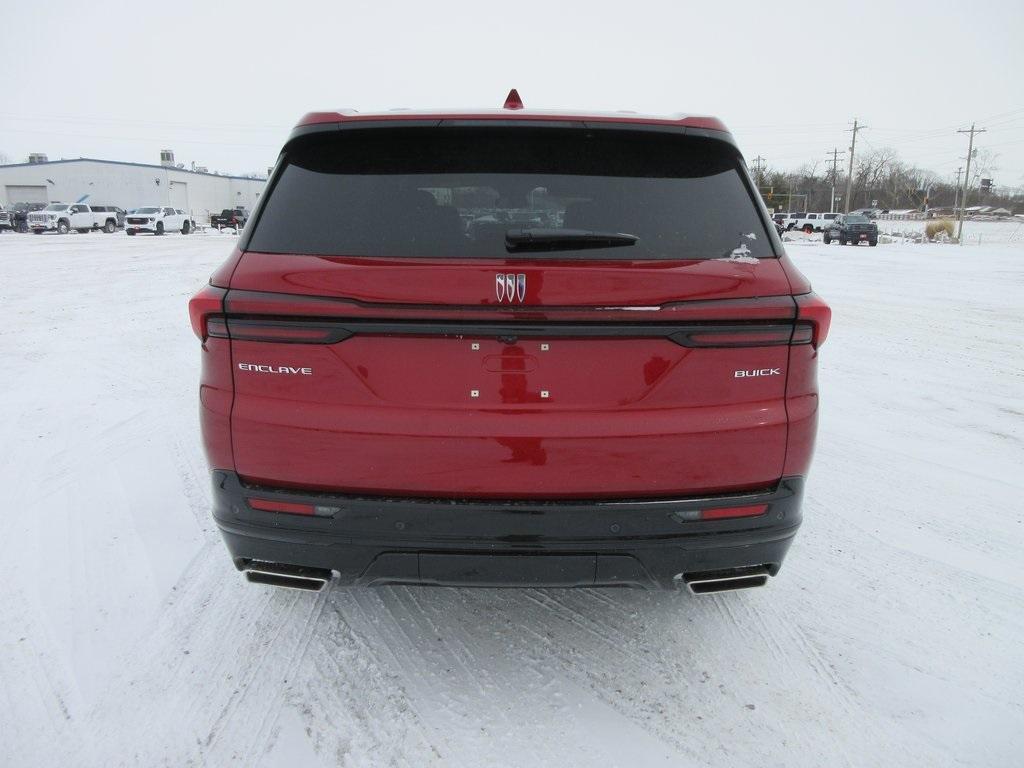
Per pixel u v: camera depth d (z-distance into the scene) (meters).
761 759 2.12
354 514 2.08
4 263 18.39
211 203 73.44
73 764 2.08
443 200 2.16
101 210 42.47
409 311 1.96
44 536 3.42
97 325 9.11
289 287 2.01
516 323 1.97
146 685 2.41
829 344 8.48
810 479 4.26
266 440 2.09
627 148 2.30
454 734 2.21
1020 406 5.84
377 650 2.62
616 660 2.58
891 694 2.41
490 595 3.02
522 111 2.32
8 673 2.46
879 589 3.05
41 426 5.04
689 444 2.06
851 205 115.31
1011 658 2.60
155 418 5.24
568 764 2.09
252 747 2.14
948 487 4.14
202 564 3.19
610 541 2.09
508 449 2.03
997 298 13.13
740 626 2.79
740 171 2.34
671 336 2.01
